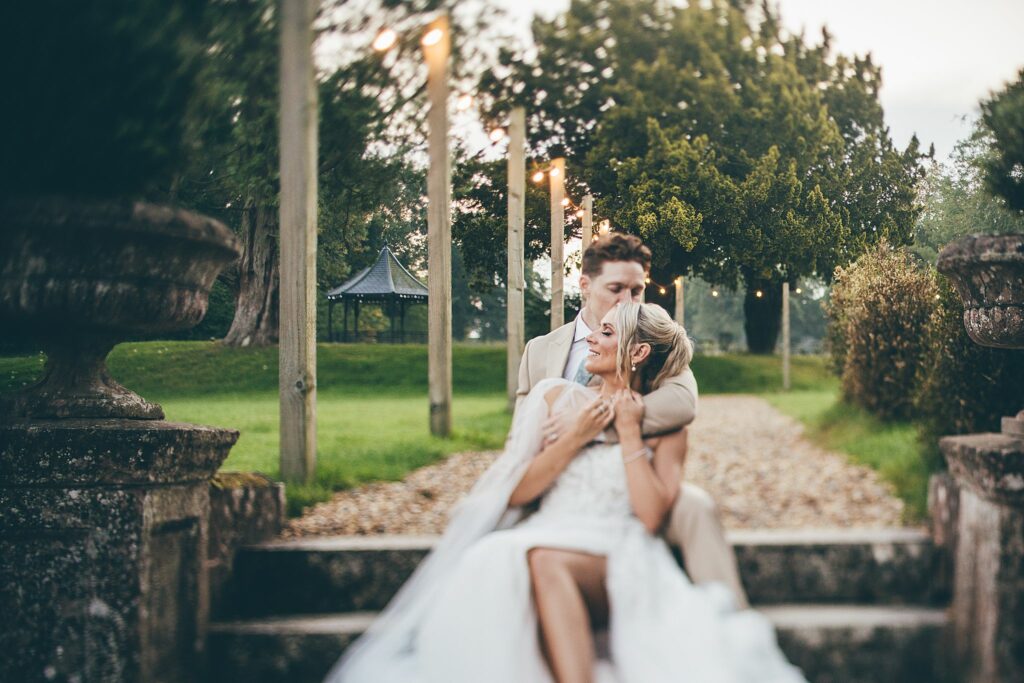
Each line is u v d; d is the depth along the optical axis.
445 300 4.80
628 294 2.95
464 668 2.12
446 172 4.75
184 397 7.93
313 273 3.43
